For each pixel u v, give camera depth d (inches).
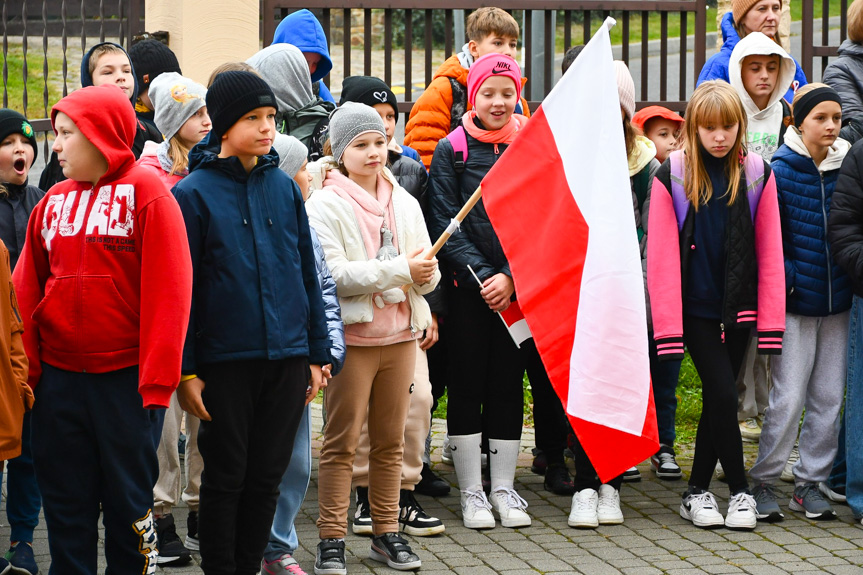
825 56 622.2
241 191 267.1
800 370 375.9
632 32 1353.3
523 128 324.2
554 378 315.9
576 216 316.2
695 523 366.0
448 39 563.5
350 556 330.3
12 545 312.7
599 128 315.6
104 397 251.6
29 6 583.2
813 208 375.2
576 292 314.8
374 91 386.3
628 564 325.1
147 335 245.1
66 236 253.8
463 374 369.4
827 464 380.5
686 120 362.6
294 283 269.1
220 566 267.4
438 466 442.0
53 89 906.1
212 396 260.8
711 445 371.9
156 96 331.3
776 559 331.3
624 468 314.2
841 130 427.2
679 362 422.0
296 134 402.3
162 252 247.4
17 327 258.1
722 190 361.7
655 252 364.5
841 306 375.9
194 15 538.0
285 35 458.6
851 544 347.3
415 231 341.4
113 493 254.8
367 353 315.9
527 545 343.9
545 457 418.3
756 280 365.1
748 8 480.4
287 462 273.1
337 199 324.2
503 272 360.5
